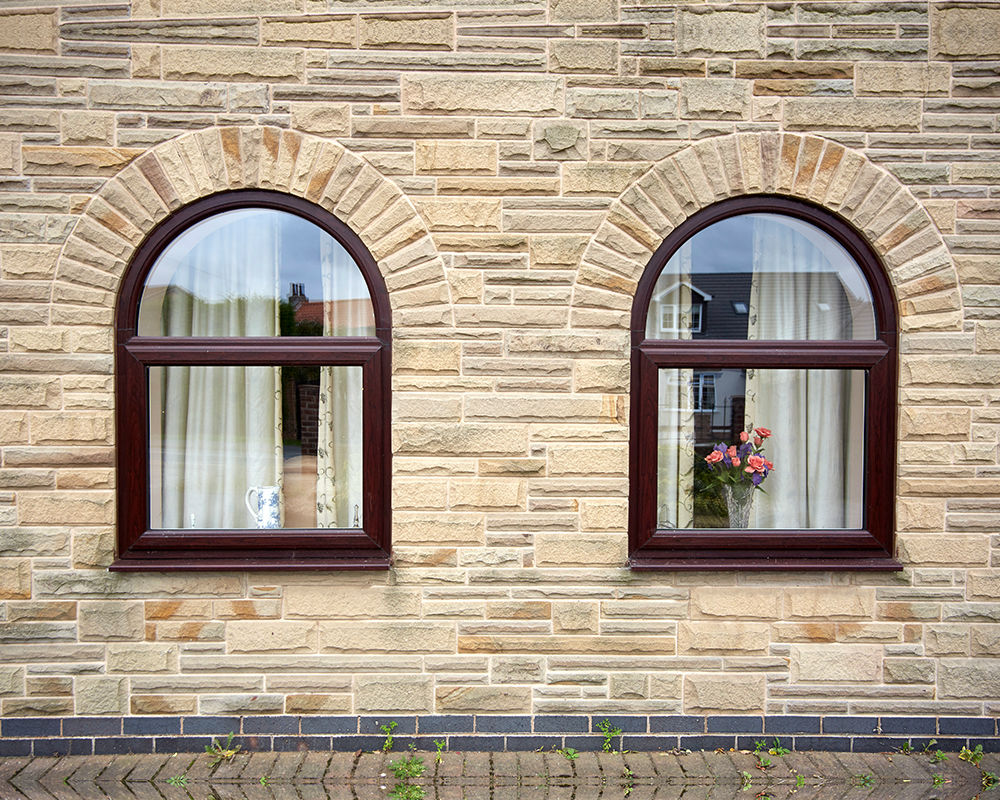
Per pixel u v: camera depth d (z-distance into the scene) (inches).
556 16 135.9
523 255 137.3
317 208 138.2
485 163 136.6
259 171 135.4
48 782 126.9
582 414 138.0
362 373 140.6
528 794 123.6
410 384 137.2
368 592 138.0
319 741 137.8
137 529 137.7
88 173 134.9
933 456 139.0
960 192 137.9
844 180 137.9
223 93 134.7
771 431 148.4
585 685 139.3
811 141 137.4
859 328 145.6
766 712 140.2
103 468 136.1
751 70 136.8
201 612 137.1
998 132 137.7
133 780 127.6
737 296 145.7
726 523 148.1
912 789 126.5
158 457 143.4
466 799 121.8
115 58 134.3
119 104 134.3
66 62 133.7
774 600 139.8
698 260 145.3
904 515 139.6
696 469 147.6
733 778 129.3
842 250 144.9
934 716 140.2
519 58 136.1
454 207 136.7
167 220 137.5
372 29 135.3
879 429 141.3
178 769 130.9
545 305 137.9
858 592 140.1
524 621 138.9
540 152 136.8
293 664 137.9
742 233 145.4
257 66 134.7
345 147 136.1
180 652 137.0
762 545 139.7
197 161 135.1
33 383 134.8
